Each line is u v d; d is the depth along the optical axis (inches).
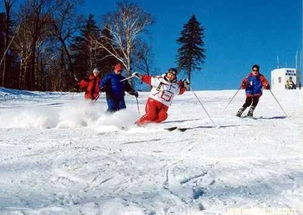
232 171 257.9
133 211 181.3
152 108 489.1
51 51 2488.9
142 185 227.0
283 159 297.0
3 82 1988.2
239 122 530.6
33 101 1044.5
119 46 2311.8
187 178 240.5
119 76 539.8
